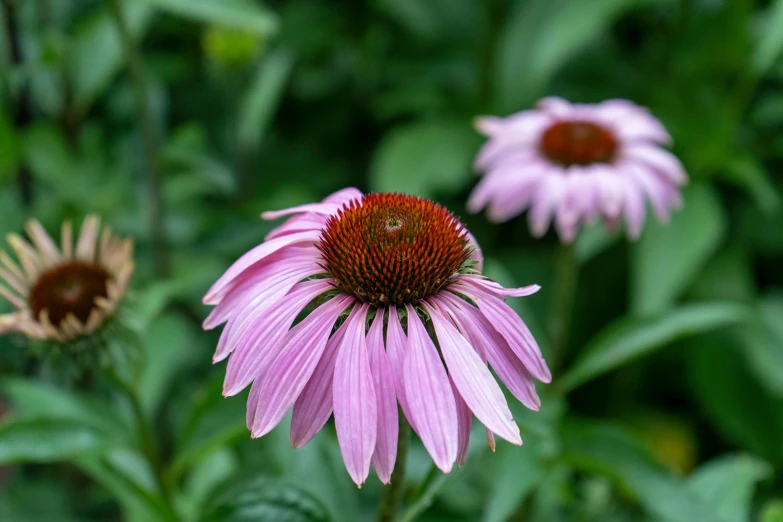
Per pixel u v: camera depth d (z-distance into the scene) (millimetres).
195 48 793
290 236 439
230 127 712
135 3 604
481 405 412
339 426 409
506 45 752
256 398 417
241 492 454
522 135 592
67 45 612
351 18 833
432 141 695
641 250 637
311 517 453
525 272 735
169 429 611
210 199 730
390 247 428
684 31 710
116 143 655
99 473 495
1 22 595
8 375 576
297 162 772
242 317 428
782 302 704
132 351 500
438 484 454
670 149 684
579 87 747
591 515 581
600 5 656
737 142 698
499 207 580
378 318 425
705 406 689
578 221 570
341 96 814
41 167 604
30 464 611
